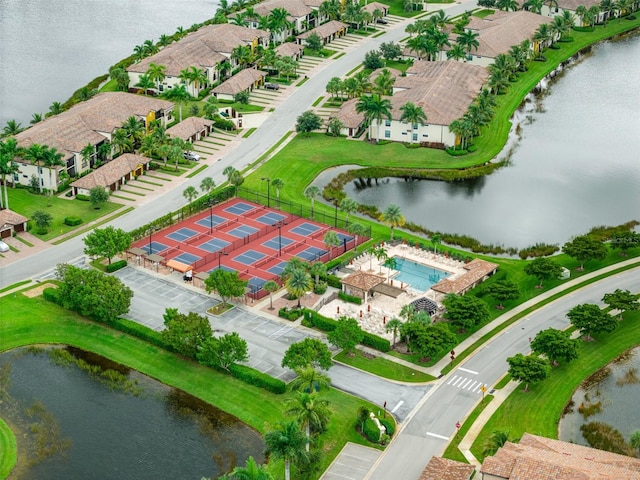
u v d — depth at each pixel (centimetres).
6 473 13625
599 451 13388
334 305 18412
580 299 18588
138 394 15562
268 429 14288
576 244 19862
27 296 18338
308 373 14325
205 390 15625
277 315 17888
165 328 17262
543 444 13400
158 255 19950
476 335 17288
